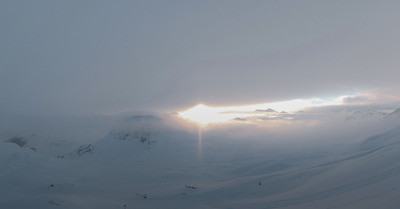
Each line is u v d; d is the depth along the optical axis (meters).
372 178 40.22
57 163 80.75
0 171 61.62
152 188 66.75
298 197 39.72
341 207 28.67
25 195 49.38
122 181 78.00
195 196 51.41
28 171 64.81
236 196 49.00
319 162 82.38
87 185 65.75
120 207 42.94
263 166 96.00
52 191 54.16
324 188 42.19
